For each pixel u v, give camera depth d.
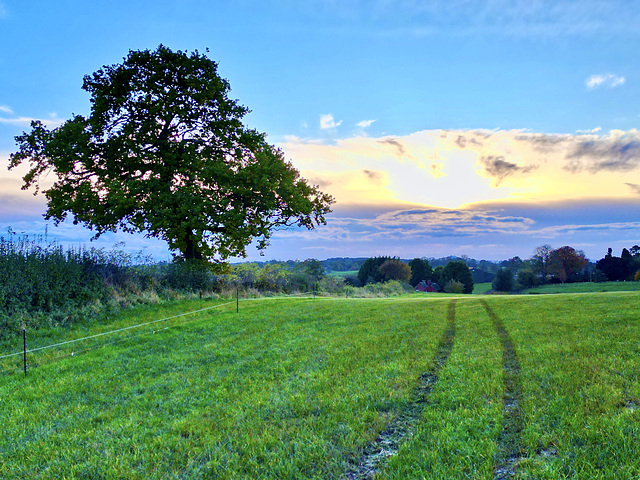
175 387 8.30
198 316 17.36
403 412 6.20
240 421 6.27
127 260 21.72
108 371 9.66
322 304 20.70
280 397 7.14
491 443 4.86
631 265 89.50
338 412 6.28
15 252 15.27
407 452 4.92
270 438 5.52
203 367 9.67
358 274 98.12
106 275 19.44
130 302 18.61
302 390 7.43
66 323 14.81
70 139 22.70
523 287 95.12
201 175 24.22
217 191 24.91
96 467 5.16
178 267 24.59
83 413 7.18
